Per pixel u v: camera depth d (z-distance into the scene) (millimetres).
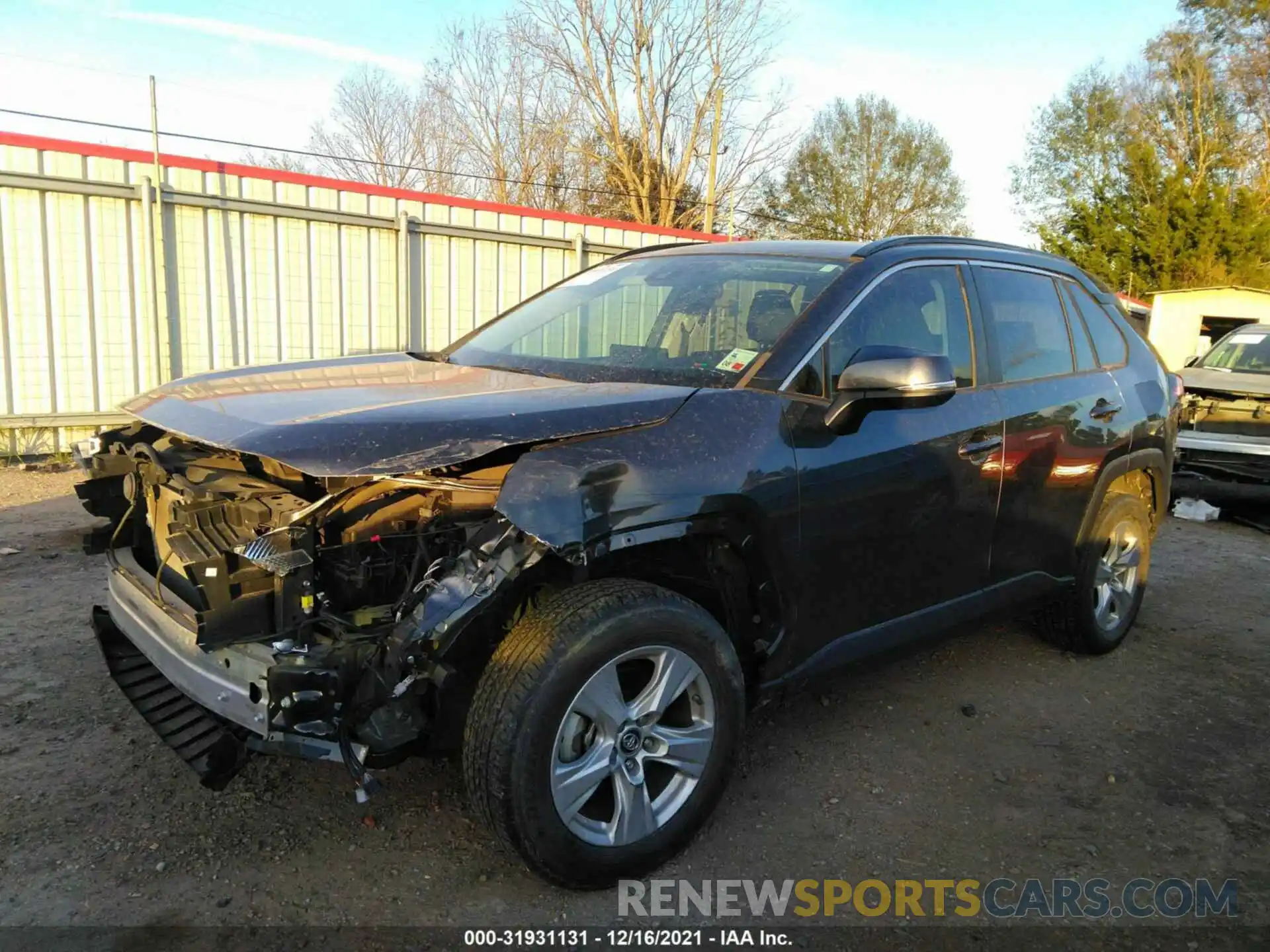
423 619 2357
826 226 43562
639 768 2639
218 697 2469
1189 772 3508
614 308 3703
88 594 4914
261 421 2549
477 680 2621
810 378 3020
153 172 9227
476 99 33094
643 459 2553
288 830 2865
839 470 2980
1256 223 33781
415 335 11273
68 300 9016
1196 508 8383
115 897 2527
